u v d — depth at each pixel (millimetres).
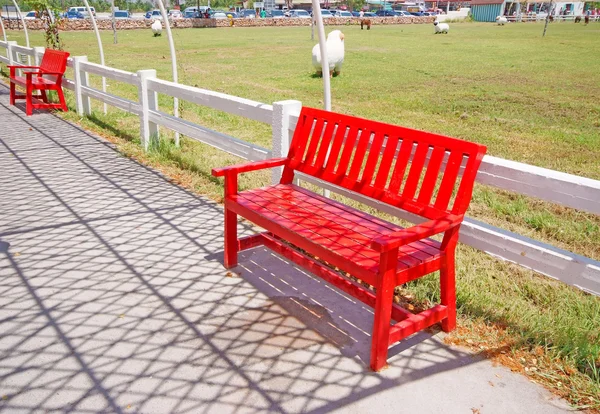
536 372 2746
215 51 26203
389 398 2570
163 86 6188
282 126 4355
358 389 2631
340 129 3553
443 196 2889
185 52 25578
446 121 9852
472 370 2781
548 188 2812
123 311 3273
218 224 4652
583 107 11445
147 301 3391
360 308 3363
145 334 3045
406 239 2549
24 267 3799
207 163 6402
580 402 2547
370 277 2682
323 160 3688
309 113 3836
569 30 47000
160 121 6430
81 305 3326
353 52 25406
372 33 43500
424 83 15117
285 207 3525
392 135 3201
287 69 18578
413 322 2863
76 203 5086
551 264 2836
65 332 3045
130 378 2680
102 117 9047
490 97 12656
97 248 4133
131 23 50812
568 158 7266
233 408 2490
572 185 2703
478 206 5449
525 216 5090
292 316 3258
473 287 3648
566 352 2875
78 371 2721
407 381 2693
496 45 29953
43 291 3482
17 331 3045
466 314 3258
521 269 4090
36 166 6254
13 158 6574
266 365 2801
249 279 3701
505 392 2617
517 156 7320
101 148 7098
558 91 13648
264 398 2557
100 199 5207
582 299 3613
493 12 77000
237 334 3064
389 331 2746
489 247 3117
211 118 9453
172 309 3307
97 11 84750
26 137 7668
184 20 54938
